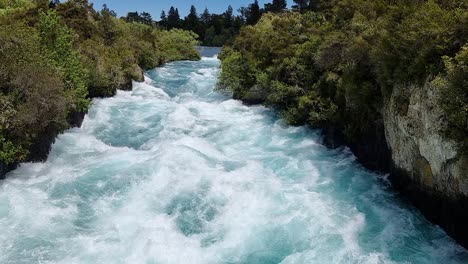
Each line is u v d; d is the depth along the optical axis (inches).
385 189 618.2
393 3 698.8
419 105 498.9
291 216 534.3
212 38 4411.9
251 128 922.7
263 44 1112.8
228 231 501.0
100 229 494.6
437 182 486.0
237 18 4840.1
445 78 431.2
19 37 696.4
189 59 2481.5
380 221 532.1
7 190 581.0
